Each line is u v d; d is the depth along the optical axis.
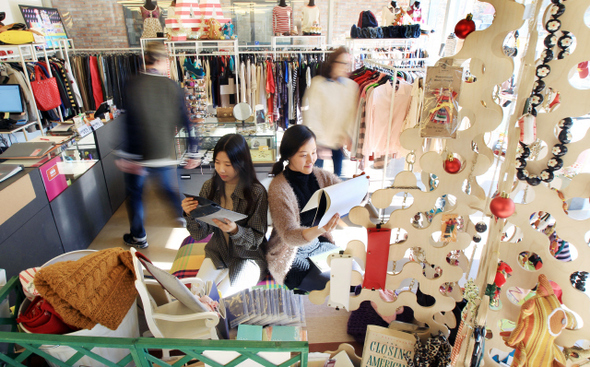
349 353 1.50
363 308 1.79
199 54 4.25
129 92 2.43
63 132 2.83
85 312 1.16
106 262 1.27
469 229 1.36
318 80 3.18
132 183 2.68
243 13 5.86
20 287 1.31
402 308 1.68
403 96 2.88
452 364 1.24
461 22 1.00
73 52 5.55
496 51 0.99
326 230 1.48
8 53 4.51
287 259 1.78
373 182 3.45
